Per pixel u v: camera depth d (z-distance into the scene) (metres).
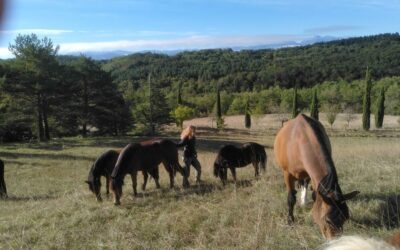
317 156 5.09
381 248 1.54
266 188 8.07
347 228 5.45
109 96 44.69
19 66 34.38
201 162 15.52
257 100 81.25
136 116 52.41
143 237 6.34
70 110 40.78
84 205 8.98
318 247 4.56
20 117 36.50
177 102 74.25
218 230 6.13
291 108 75.56
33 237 6.91
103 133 48.34
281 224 5.92
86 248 6.14
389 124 62.72
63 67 37.78
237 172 11.78
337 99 77.69
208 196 8.55
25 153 28.31
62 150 29.80
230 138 46.78
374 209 6.15
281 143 6.07
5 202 12.75
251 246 5.18
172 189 10.11
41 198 12.79
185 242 6.00
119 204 8.80
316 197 4.92
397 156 11.09
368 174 8.50
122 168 9.16
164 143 10.37
